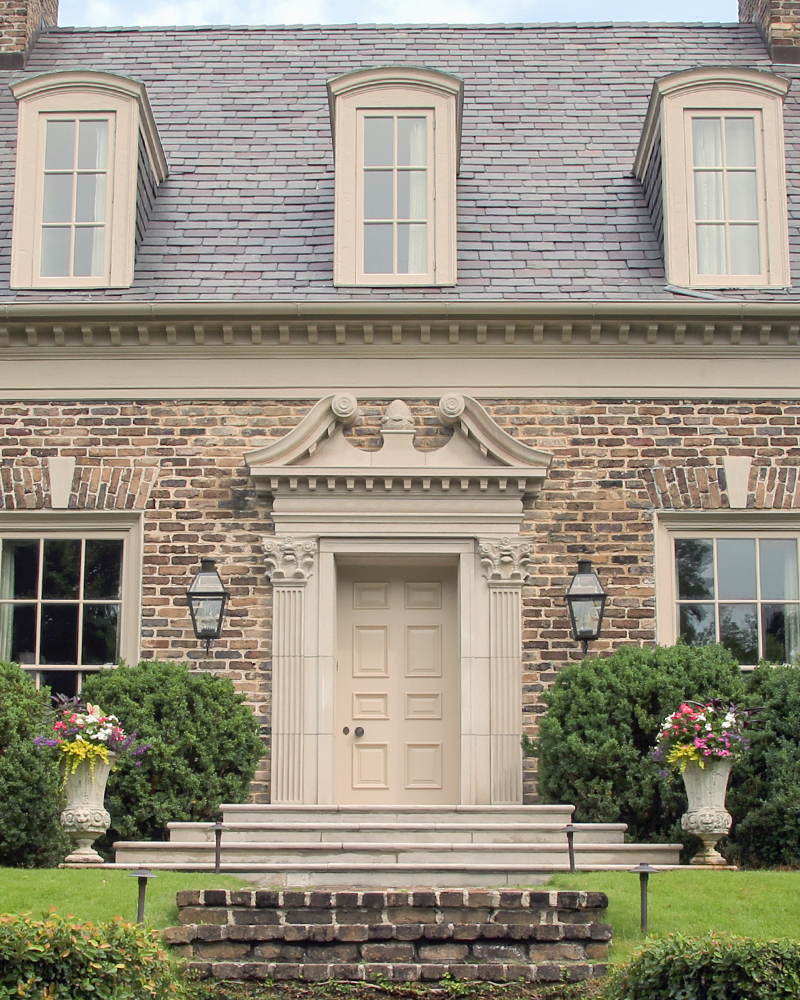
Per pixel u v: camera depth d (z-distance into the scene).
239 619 12.12
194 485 12.39
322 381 12.51
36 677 12.29
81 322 12.40
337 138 13.05
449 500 12.26
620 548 12.27
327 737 11.90
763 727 10.69
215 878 8.72
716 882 8.62
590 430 12.46
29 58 15.76
